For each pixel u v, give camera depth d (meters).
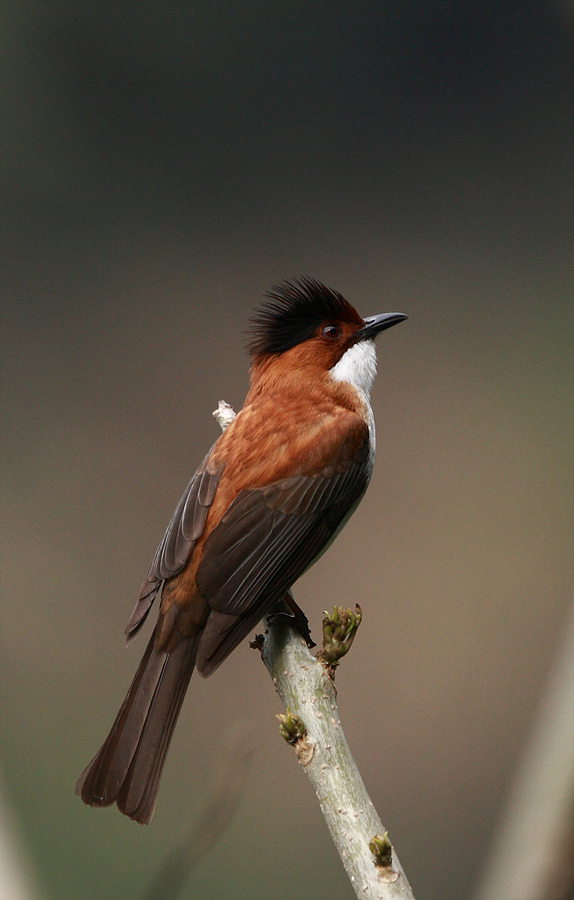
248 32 20.70
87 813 9.95
